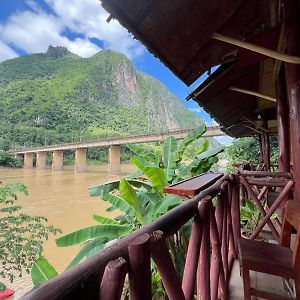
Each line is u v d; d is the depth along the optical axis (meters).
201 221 1.52
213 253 2.04
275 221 4.58
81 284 0.65
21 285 7.46
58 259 9.64
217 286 2.03
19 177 37.28
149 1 1.97
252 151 17.33
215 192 2.05
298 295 1.87
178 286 1.07
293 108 2.36
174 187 1.87
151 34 2.33
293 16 2.33
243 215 5.09
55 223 14.47
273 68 3.98
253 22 2.79
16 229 8.75
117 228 3.59
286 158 3.66
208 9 2.24
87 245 3.45
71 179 35.34
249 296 2.15
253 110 7.21
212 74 3.80
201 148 6.57
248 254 2.20
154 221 1.13
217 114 6.28
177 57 2.77
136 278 0.84
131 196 3.54
